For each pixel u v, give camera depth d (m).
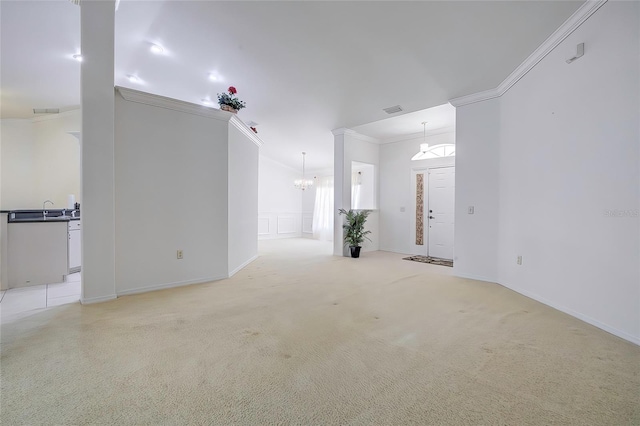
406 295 3.30
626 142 2.14
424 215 6.39
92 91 2.92
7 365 1.76
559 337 2.20
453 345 2.07
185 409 1.39
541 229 3.06
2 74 3.96
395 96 4.37
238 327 2.37
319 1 2.93
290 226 10.38
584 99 2.50
